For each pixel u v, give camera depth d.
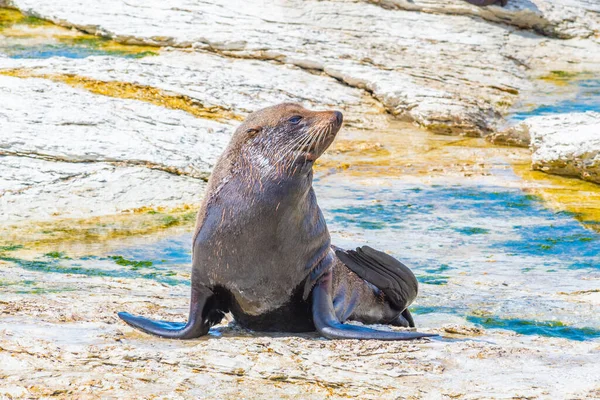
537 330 28.48
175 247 40.50
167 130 54.78
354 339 22.62
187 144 53.19
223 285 23.97
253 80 70.94
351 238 42.12
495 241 42.34
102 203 46.25
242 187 23.56
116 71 66.69
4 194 45.91
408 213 47.22
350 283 26.89
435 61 80.12
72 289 30.58
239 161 23.97
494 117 70.19
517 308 31.08
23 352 20.02
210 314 24.20
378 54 79.44
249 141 23.98
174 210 46.41
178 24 82.44
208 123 57.97
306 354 20.95
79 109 55.19
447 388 18.50
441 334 24.52
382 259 27.00
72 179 47.81
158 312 26.53
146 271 36.12
